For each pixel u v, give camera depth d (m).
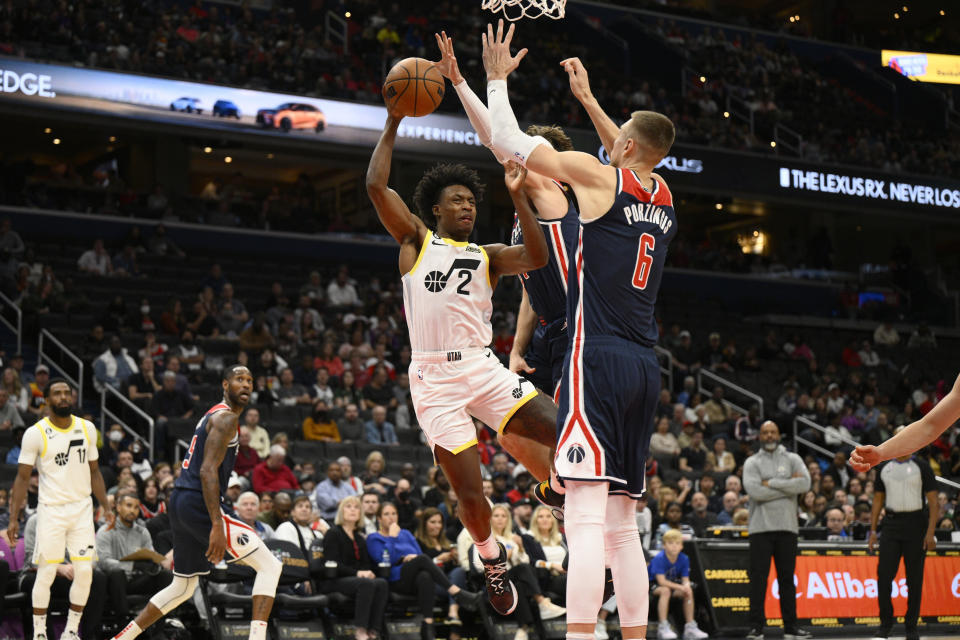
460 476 4.45
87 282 18.12
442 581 9.77
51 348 16.11
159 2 23.25
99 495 8.53
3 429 12.57
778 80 29.61
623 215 4.09
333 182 26.98
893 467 9.83
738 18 31.45
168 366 14.82
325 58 22.77
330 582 9.56
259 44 22.58
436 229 4.60
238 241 21.80
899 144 28.28
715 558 10.66
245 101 20.19
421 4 26.72
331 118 20.83
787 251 28.42
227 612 9.53
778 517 9.86
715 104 27.50
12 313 17.02
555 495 4.70
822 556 11.03
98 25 20.69
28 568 8.77
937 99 31.22
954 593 11.78
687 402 17.97
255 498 9.52
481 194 4.59
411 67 4.42
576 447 3.99
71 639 8.14
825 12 34.16
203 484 6.81
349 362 16.69
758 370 20.91
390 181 25.03
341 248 22.72
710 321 23.41
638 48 28.94
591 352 4.04
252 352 16.59
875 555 11.38
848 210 25.64
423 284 4.45
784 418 18.08
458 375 4.47
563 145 4.93
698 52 28.98
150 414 13.88
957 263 32.59
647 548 11.52
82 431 8.30
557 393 4.63
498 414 4.54
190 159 25.67
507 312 20.16
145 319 16.89
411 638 9.74
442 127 21.59
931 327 26.02
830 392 19.70
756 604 9.84
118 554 9.06
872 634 10.86
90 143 24.73
